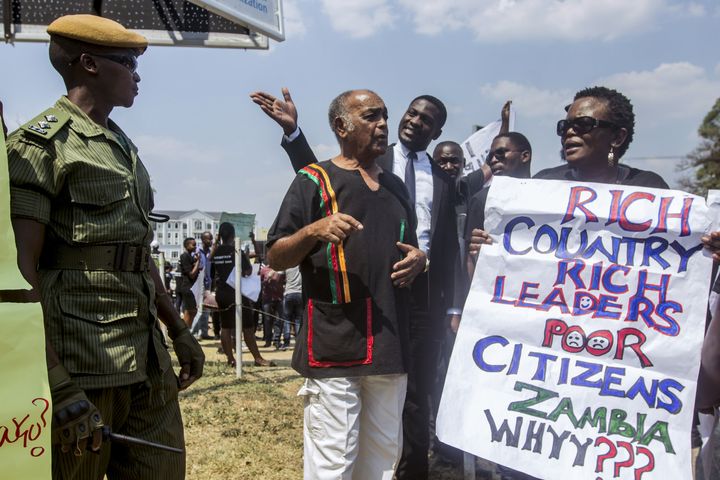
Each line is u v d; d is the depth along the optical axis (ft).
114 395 8.27
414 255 10.42
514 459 8.70
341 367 10.16
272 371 28.14
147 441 8.00
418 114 14.12
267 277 36.04
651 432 8.50
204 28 13.37
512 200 9.25
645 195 8.96
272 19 12.23
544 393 8.80
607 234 9.00
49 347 7.14
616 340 8.76
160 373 8.81
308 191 10.54
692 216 8.75
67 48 8.21
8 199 6.41
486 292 9.20
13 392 6.30
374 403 10.55
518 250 9.19
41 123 7.69
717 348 8.65
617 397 8.64
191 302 40.63
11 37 12.92
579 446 8.59
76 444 7.02
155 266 9.65
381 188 10.77
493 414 8.84
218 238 30.04
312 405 10.46
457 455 15.99
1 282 6.26
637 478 8.41
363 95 10.74
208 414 19.93
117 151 8.45
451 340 14.46
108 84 8.33
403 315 10.55
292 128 12.79
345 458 10.20
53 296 7.72
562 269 9.03
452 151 17.83
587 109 9.52
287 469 15.35
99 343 7.88
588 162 9.72
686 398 8.50
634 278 8.83
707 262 8.64
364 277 10.23
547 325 8.95
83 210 7.88
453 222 14.25
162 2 13.21
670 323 8.68
